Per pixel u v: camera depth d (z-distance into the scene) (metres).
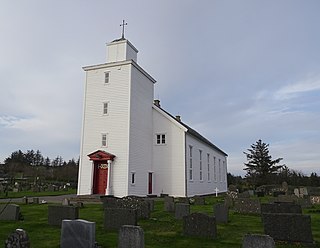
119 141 26.50
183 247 8.45
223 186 51.31
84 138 27.75
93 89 28.58
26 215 14.52
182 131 30.58
